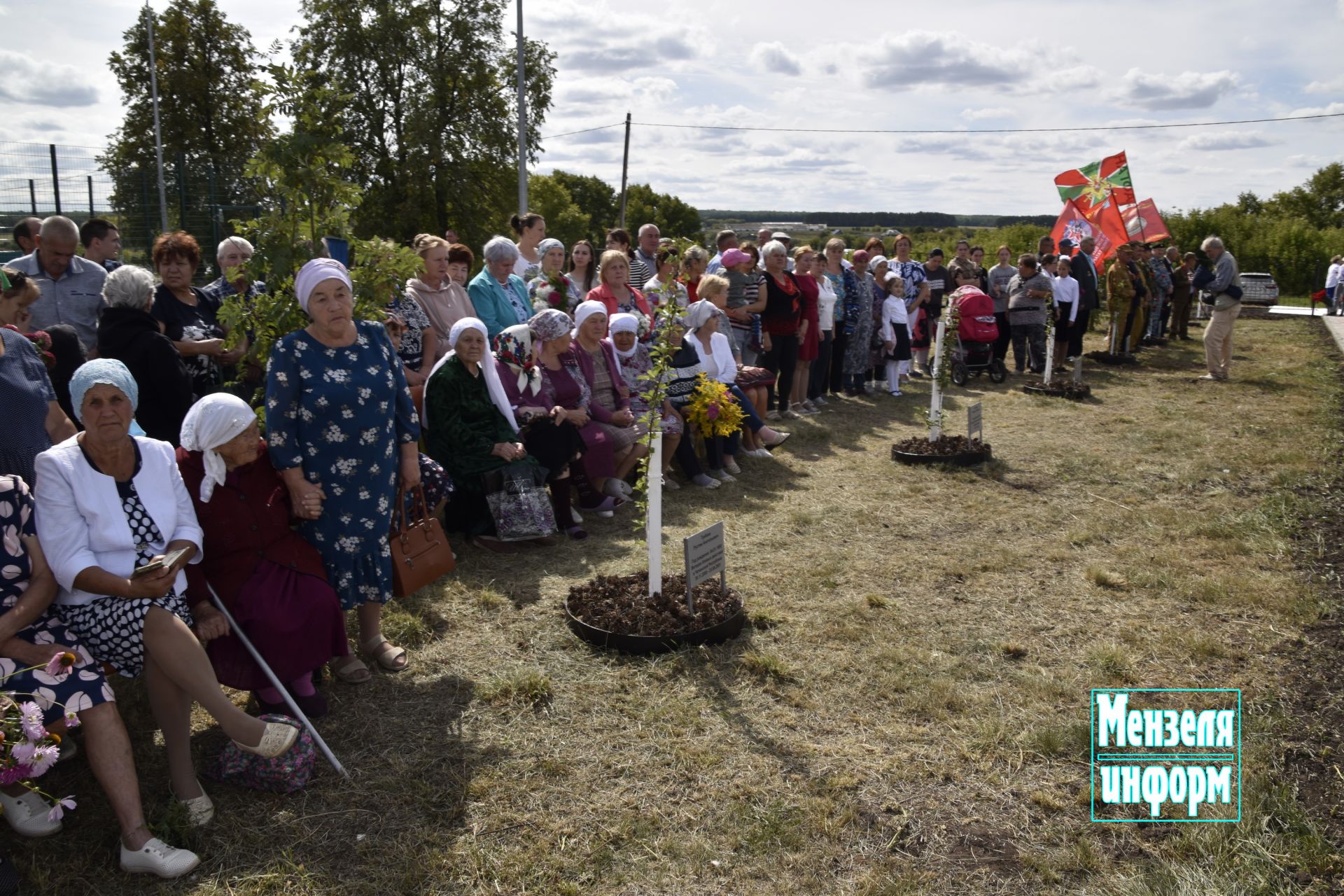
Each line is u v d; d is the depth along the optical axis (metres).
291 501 3.86
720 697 4.06
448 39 33.66
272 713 3.68
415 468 4.21
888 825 3.21
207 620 3.51
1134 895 2.85
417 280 6.57
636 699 4.03
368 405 3.85
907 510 7.02
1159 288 17.59
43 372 3.72
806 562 5.83
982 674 4.35
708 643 4.51
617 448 6.83
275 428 3.71
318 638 3.70
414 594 5.07
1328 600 5.23
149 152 33.53
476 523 5.89
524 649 4.50
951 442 8.73
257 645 3.58
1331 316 25.78
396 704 3.96
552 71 35.06
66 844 3.05
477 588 5.22
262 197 4.25
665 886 2.90
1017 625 4.93
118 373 3.19
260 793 3.33
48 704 2.85
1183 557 6.00
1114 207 19.00
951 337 8.81
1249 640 4.74
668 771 3.51
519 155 22.38
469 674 4.24
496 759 3.57
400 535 4.43
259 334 4.16
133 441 3.36
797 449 8.93
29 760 2.56
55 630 3.15
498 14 33.84
